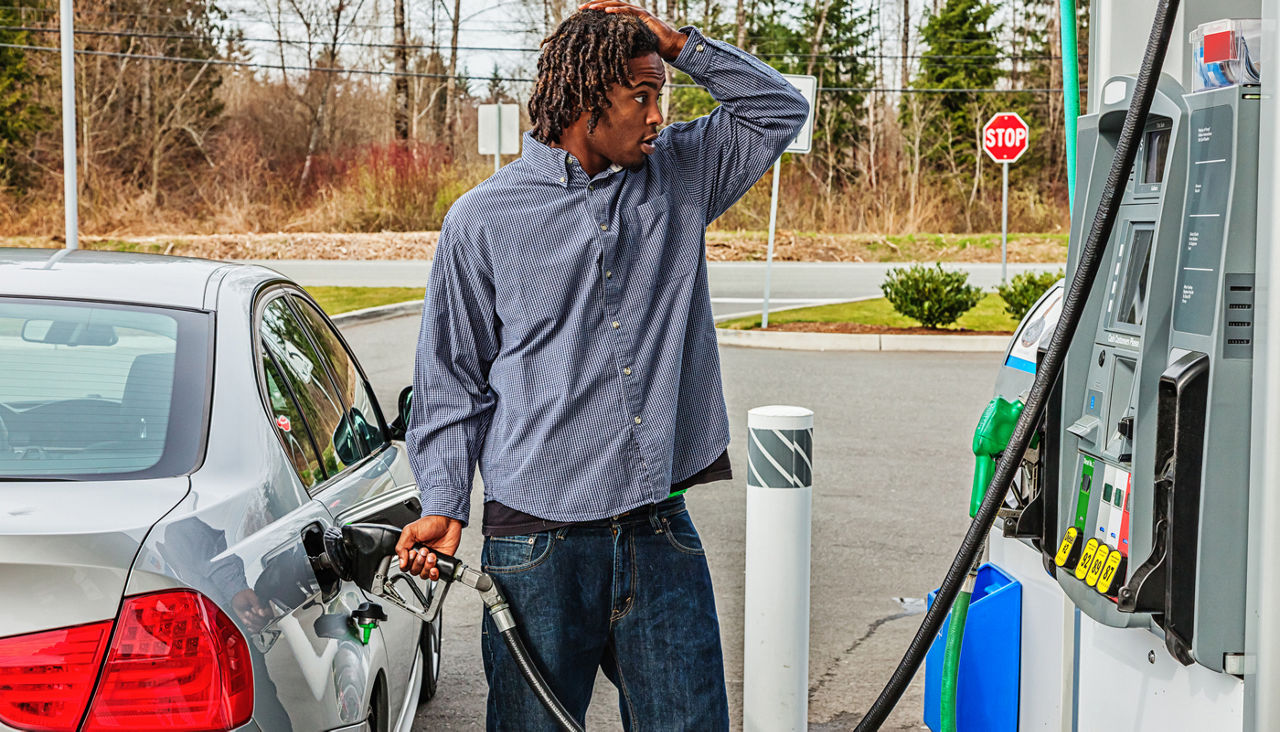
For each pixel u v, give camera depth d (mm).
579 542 2531
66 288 2943
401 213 34688
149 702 2016
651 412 2521
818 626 5184
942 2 37844
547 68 2506
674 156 2654
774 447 3160
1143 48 2715
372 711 2945
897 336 15500
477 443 2598
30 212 34469
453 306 2551
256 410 2717
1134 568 2312
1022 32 37969
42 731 1966
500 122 15992
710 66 2633
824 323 17203
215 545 2227
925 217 36656
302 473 2822
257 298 3199
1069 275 2684
